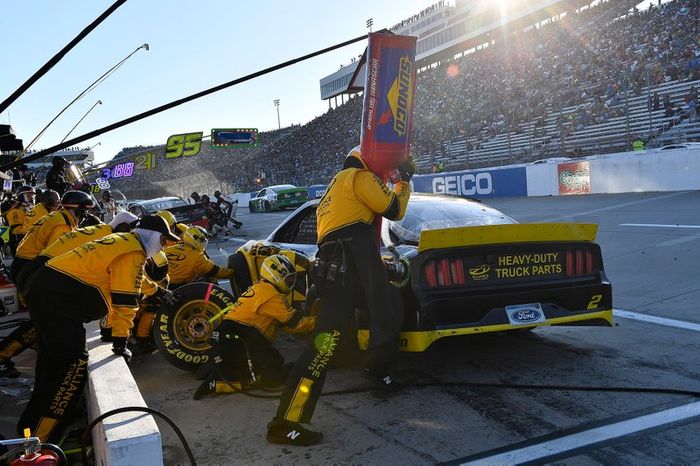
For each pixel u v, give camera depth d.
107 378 2.92
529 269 3.75
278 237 5.55
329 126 54.94
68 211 5.60
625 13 37.84
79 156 28.58
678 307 5.25
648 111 23.38
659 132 23.59
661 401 3.25
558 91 32.34
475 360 4.21
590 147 25.42
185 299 4.34
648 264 7.23
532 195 20.42
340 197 3.18
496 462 2.71
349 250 3.13
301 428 3.04
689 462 2.59
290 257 4.68
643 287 6.14
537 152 28.02
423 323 3.55
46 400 3.11
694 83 24.64
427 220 4.20
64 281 3.18
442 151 34.56
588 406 3.26
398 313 3.34
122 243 3.26
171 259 4.86
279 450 3.02
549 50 39.88
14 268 5.60
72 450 3.12
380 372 3.59
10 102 2.70
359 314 3.72
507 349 4.42
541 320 3.71
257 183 47.00
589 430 2.96
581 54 35.78
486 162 29.92
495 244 3.69
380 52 3.17
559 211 14.30
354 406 3.52
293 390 3.05
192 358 4.29
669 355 4.02
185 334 4.38
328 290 3.15
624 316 5.14
